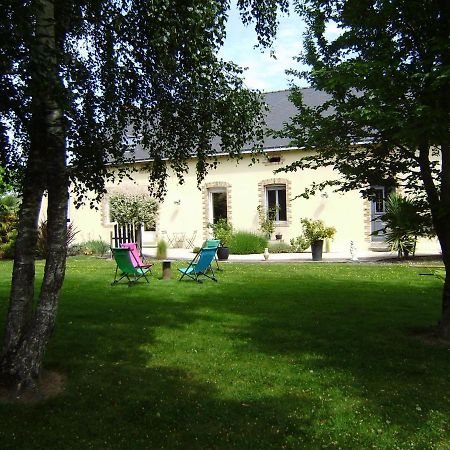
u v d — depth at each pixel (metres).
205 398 3.70
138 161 15.50
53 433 3.17
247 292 8.12
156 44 4.27
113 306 6.97
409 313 6.33
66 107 3.10
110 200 16.23
